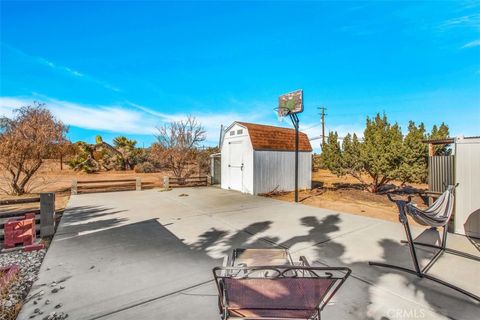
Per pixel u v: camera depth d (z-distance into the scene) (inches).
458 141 197.9
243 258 116.2
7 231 167.9
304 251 164.6
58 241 185.2
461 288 116.2
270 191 439.8
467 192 193.5
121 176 788.0
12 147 386.0
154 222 240.5
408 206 122.1
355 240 185.6
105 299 108.4
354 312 98.8
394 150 368.2
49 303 105.0
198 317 96.4
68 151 466.0
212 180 569.0
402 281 123.6
